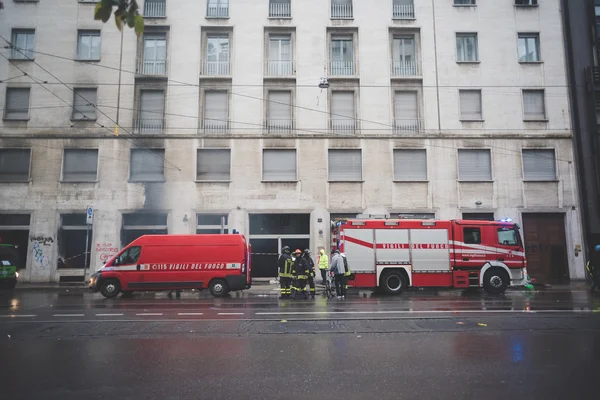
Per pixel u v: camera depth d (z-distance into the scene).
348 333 8.23
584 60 24.81
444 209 23.66
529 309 11.69
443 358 6.33
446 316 10.34
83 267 22.80
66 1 24.09
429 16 24.95
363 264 16.06
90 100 23.72
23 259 22.66
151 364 6.02
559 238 23.88
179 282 15.54
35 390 4.95
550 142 24.31
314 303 13.48
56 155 23.20
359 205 23.56
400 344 7.26
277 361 6.16
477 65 24.72
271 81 24.28
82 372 5.65
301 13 24.80
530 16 25.12
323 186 23.61
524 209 23.75
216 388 5.00
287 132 23.95
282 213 23.47
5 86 23.48
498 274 16.23
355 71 24.53
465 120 24.23
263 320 9.77
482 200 23.80
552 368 5.81
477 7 25.09
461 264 16.12
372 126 24.09
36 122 23.34
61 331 8.52
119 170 23.25
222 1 24.92
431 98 24.39
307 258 15.43
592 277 18.34
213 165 23.77
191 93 24.02
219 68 24.41
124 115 23.56
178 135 23.59
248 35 24.58
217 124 23.94
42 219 22.78
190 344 7.28
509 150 24.19
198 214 23.42
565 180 24.06
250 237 23.45
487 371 5.67
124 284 15.42
